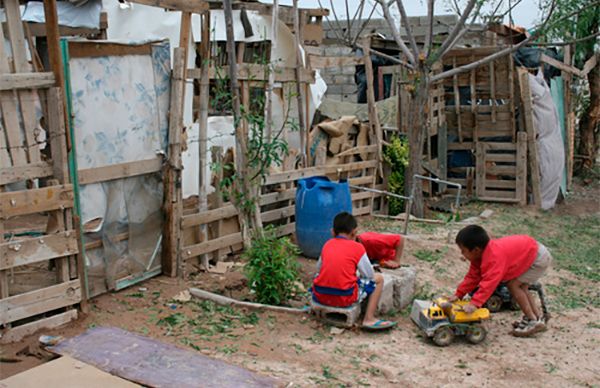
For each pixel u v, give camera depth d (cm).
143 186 634
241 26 1016
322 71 1603
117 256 614
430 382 473
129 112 607
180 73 637
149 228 647
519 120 1223
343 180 807
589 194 1415
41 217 736
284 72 852
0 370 443
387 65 1487
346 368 487
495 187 1253
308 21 1141
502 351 543
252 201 684
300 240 791
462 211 1179
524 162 1218
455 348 545
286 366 481
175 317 565
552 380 489
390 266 658
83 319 539
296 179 859
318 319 583
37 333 504
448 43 1002
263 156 741
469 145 1273
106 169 586
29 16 844
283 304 621
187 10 644
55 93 498
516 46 1002
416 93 1042
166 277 665
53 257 507
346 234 582
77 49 550
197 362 457
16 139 485
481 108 1243
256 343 524
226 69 791
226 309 595
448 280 740
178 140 645
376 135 1038
